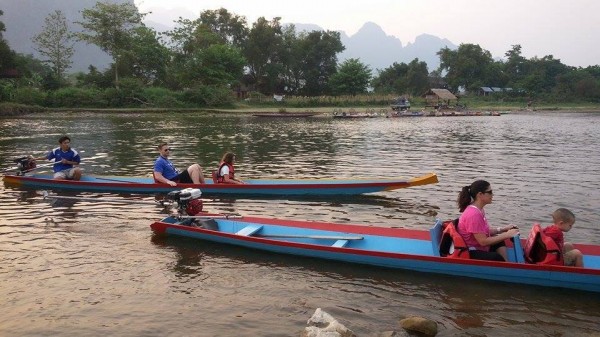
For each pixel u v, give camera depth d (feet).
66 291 20.80
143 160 60.85
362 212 34.35
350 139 88.58
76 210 34.06
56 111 181.27
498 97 314.55
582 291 20.52
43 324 17.97
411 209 35.09
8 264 23.73
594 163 56.85
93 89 204.74
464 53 342.44
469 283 21.59
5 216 32.35
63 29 258.37
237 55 225.76
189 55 236.84
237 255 25.30
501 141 84.84
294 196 38.99
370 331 17.54
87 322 18.16
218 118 159.94
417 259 22.38
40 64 354.33
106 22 219.20
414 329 17.35
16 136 93.09
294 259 24.73
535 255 21.50
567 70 365.81
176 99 203.82
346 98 247.09
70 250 25.85
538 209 34.53
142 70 232.12
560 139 88.58
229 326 17.89
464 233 21.94
